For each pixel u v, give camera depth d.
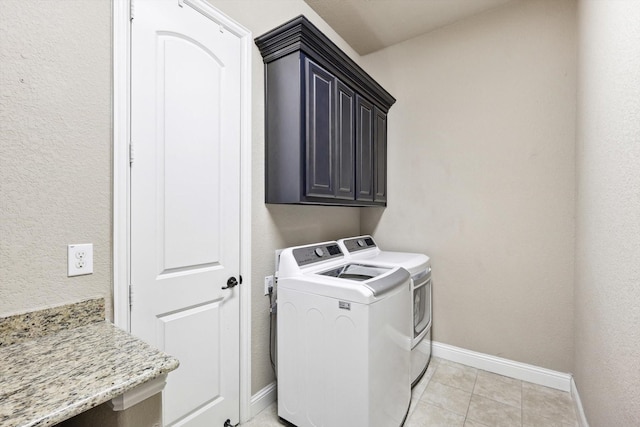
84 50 1.13
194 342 1.53
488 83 2.38
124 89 1.24
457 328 2.51
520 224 2.26
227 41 1.69
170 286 1.42
